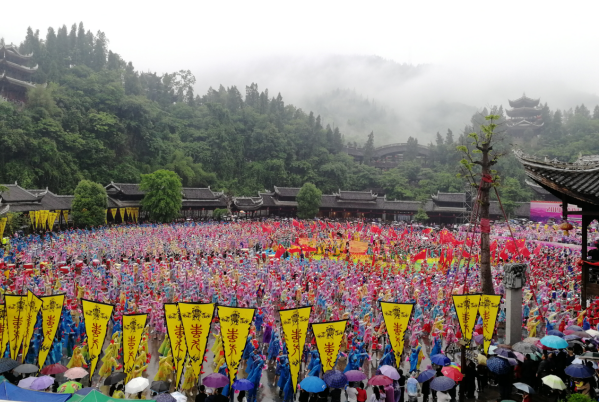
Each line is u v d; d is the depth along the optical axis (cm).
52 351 2459
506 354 2025
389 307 2080
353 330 2917
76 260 4603
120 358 2550
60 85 14125
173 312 1956
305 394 1950
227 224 9081
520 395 2009
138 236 6462
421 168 17575
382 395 1873
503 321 3397
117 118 13562
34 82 13700
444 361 2055
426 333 3178
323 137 18975
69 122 12100
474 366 2055
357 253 5809
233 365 1886
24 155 10019
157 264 4475
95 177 11875
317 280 4097
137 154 14150
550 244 7606
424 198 13812
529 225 10138
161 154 14550
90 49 17562
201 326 1909
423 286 3806
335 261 5138
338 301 3872
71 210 8269
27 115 10838
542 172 2758
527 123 19738
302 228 8025
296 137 18088
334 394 1998
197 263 4969
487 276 3384
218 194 11881
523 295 3534
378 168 18588
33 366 1939
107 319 1991
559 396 1956
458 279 4306
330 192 16150
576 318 2998
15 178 9394
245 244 6694
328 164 16725
